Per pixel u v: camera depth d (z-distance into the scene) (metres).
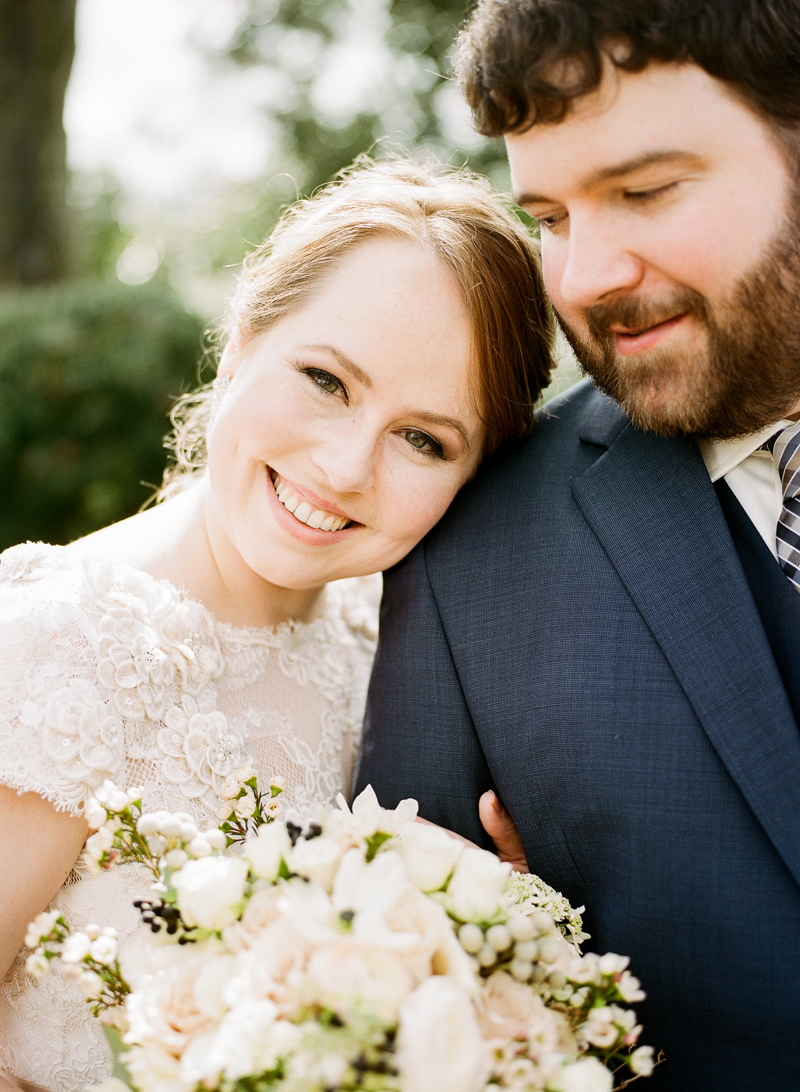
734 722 1.34
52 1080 1.41
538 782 1.49
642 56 1.17
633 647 1.45
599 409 1.72
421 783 1.63
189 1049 0.89
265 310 1.57
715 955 1.33
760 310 1.28
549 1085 0.91
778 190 1.24
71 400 6.09
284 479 1.57
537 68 1.21
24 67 7.71
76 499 6.20
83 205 18.17
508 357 1.59
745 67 1.18
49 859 1.33
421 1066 0.81
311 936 0.88
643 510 1.52
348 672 1.96
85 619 1.43
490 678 1.57
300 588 1.69
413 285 1.47
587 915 1.47
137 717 1.44
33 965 1.05
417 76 12.62
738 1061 1.32
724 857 1.33
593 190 1.27
